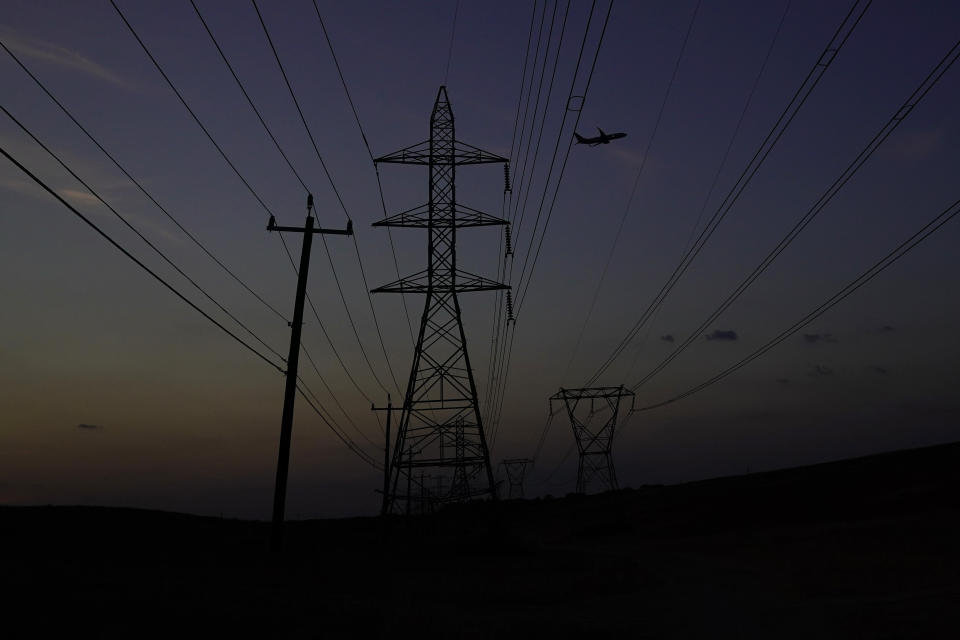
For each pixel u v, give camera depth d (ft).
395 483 150.71
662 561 140.77
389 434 204.54
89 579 67.62
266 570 94.02
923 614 56.85
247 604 57.98
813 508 257.96
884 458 349.41
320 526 319.88
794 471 384.88
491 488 155.12
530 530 366.63
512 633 50.65
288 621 51.29
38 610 48.03
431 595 78.38
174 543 154.40
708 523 268.82
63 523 195.83
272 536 101.45
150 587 63.62
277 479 102.63
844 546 143.95
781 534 197.26
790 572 104.06
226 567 95.91
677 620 59.93
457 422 150.92
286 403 102.47
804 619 58.34
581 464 231.91
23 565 79.05
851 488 282.15
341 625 51.08
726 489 362.12
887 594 72.08
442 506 188.14
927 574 87.15
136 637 42.96
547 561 137.28
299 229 105.70
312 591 73.15
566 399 228.02
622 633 52.54
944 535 141.08
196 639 43.75
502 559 140.46
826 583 86.22
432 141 139.44
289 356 103.24
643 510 348.59
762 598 75.41
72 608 49.55
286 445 102.12
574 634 51.19
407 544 179.22
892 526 173.99
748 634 51.65
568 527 345.72
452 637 47.65
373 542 201.26
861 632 50.52
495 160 138.62
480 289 139.64
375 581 89.30
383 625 50.78
